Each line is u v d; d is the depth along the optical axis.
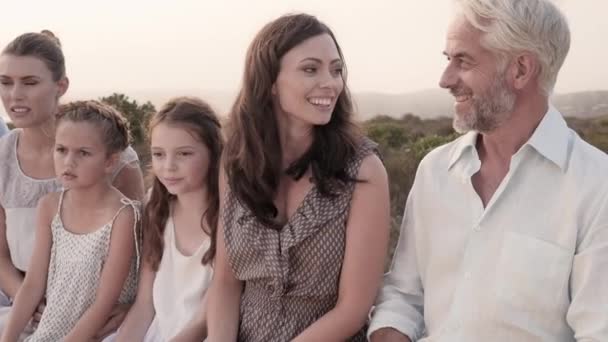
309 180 2.58
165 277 3.06
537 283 2.22
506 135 2.34
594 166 2.21
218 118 3.05
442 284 2.45
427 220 2.50
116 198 3.14
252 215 2.60
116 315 3.19
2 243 3.48
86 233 3.15
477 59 2.27
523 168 2.31
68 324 3.11
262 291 2.64
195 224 3.05
